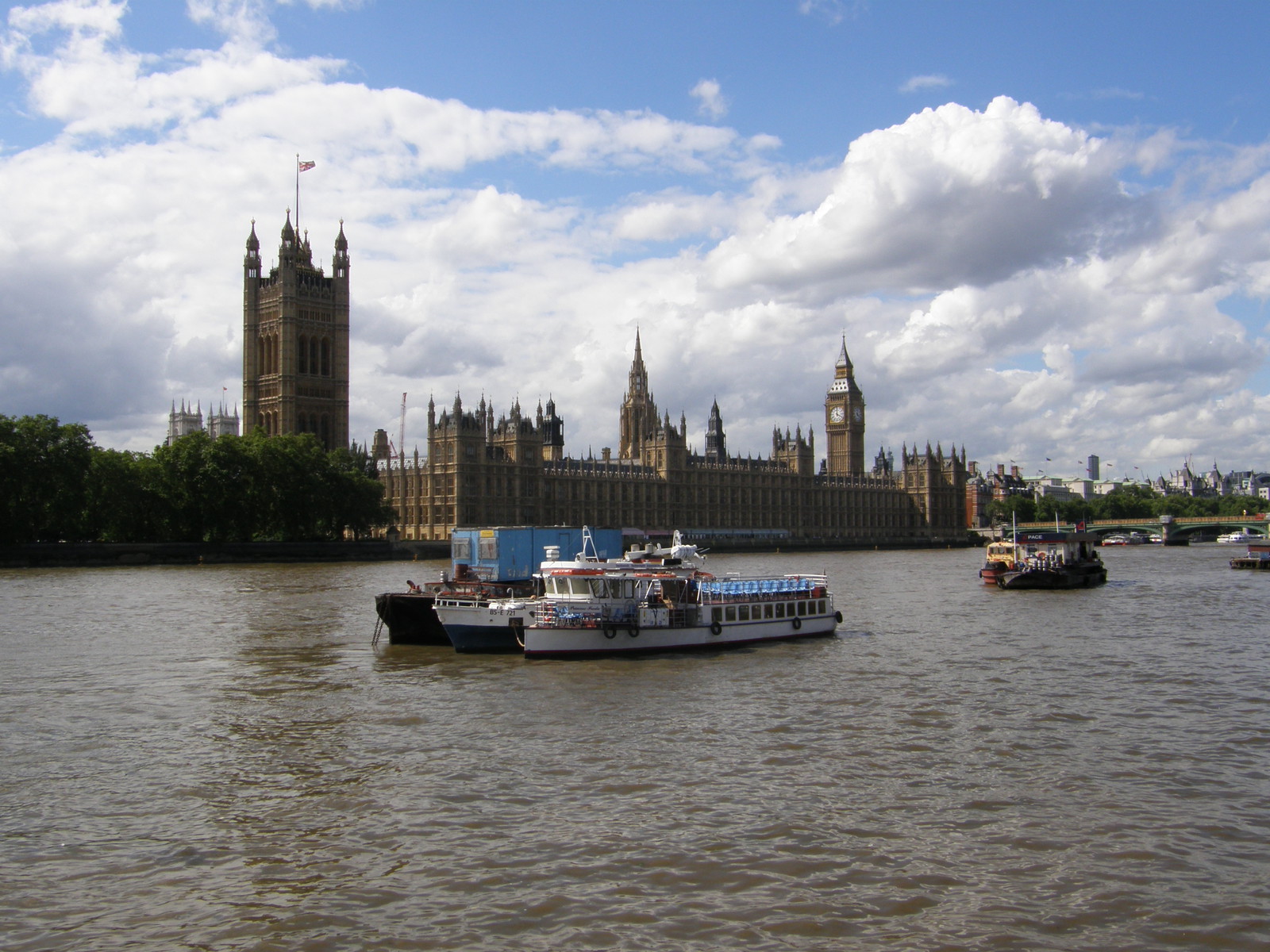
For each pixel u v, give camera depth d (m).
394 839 41.66
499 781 48.53
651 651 84.12
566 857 39.75
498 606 84.00
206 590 141.00
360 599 128.25
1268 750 54.25
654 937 33.84
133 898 36.69
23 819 44.03
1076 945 33.47
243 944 33.53
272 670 76.94
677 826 42.84
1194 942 33.66
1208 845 41.03
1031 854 40.09
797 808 44.84
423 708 63.78
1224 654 86.12
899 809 44.84
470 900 36.31
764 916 35.19
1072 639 95.50
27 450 197.62
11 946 33.41
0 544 198.12
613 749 54.16
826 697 67.25
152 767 51.19
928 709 63.66
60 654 83.94
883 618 114.06
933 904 36.06
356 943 33.56
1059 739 56.44
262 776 49.62
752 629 90.19
